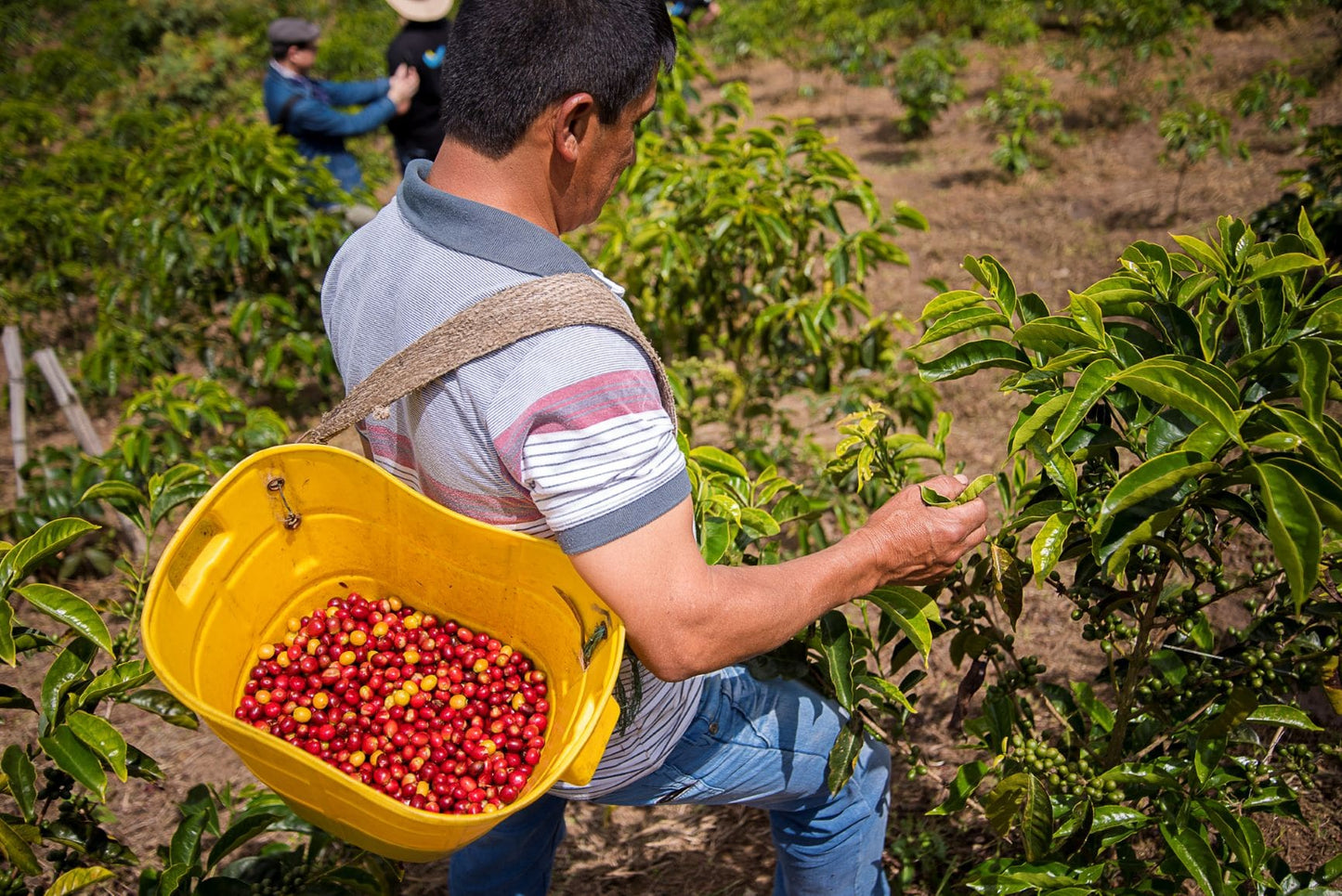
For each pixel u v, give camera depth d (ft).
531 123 3.92
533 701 4.89
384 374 3.99
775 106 30.99
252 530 4.66
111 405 16.48
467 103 3.95
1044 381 5.00
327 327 4.63
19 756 5.37
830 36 32.60
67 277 17.17
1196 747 5.55
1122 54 28.04
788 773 5.50
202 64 40.57
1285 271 4.45
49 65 39.86
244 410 11.95
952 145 25.85
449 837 3.88
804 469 12.74
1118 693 5.93
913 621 5.15
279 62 17.39
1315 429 3.82
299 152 17.74
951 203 22.00
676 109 13.79
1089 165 23.24
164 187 14.67
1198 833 5.10
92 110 38.37
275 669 4.95
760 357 11.80
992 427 13.58
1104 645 5.88
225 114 37.65
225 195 14.05
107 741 5.16
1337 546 4.84
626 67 3.95
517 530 4.32
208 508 4.30
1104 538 4.26
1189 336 4.73
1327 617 5.21
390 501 4.63
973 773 5.96
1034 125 26.02
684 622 3.92
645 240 10.59
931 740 8.66
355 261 4.33
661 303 11.45
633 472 3.77
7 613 5.07
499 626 5.06
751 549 8.63
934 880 7.36
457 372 3.85
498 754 4.72
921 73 26.35
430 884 8.06
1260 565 5.72
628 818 8.45
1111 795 5.54
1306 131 22.48
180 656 4.17
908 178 24.03
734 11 37.06
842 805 5.82
